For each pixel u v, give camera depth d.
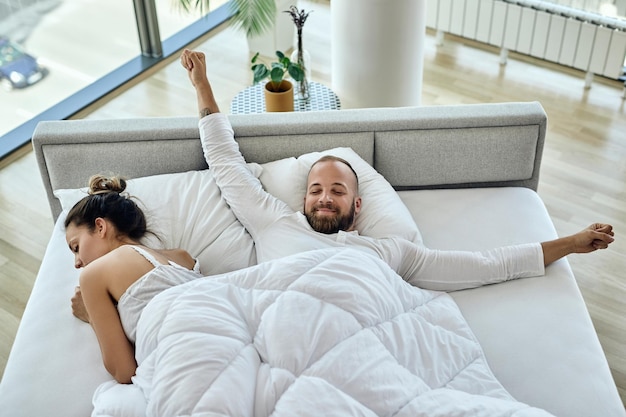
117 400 1.58
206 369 1.50
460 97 3.46
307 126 2.29
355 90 3.00
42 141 2.22
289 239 1.99
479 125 2.30
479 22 3.62
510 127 2.31
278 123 2.29
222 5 4.05
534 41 3.53
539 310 1.91
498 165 2.35
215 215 2.09
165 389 1.49
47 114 3.29
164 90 3.53
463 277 1.98
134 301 1.74
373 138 2.31
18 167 3.04
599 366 1.76
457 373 1.69
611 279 2.52
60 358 1.78
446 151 2.32
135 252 1.81
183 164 2.29
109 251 1.89
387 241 2.00
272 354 1.56
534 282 2.00
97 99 3.40
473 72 3.64
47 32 3.17
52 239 2.13
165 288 1.76
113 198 1.92
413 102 3.09
